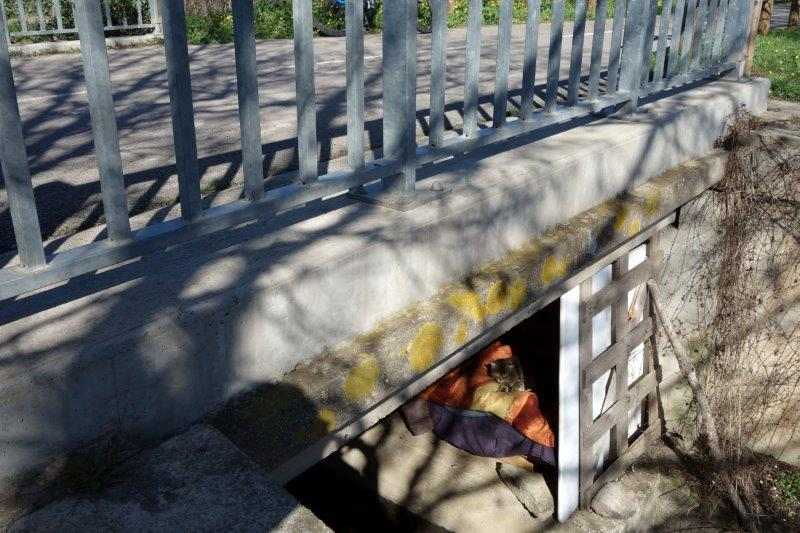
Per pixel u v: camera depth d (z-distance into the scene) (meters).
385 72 2.61
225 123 4.74
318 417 2.23
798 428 5.94
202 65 7.34
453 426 5.87
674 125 4.31
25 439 1.70
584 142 3.69
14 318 1.94
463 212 2.79
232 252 2.36
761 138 4.99
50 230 2.80
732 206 5.15
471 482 5.70
